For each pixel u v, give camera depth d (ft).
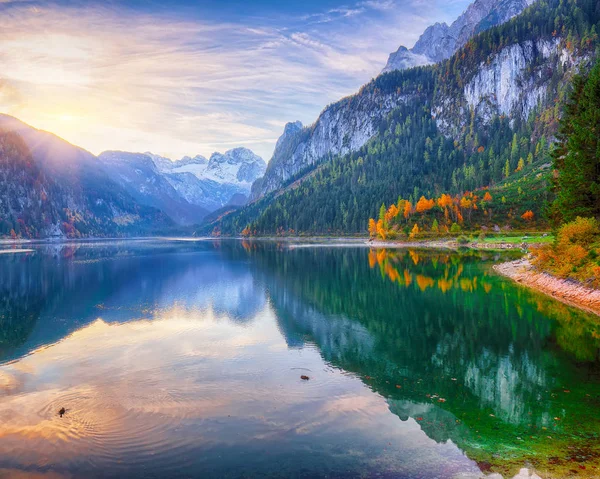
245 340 97.09
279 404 60.90
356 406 60.23
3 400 62.28
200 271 239.30
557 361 79.61
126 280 200.95
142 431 52.60
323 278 205.26
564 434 51.01
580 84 177.68
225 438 50.80
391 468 43.93
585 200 158.20
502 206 508.12
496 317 115.75
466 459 45.57
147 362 80.84
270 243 654.12
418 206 558.56
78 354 86.12
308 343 94.22
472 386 67.87
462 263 261.85
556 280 148.87
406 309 129.80
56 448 48.83
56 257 360.28
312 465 44.73
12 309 132.36
